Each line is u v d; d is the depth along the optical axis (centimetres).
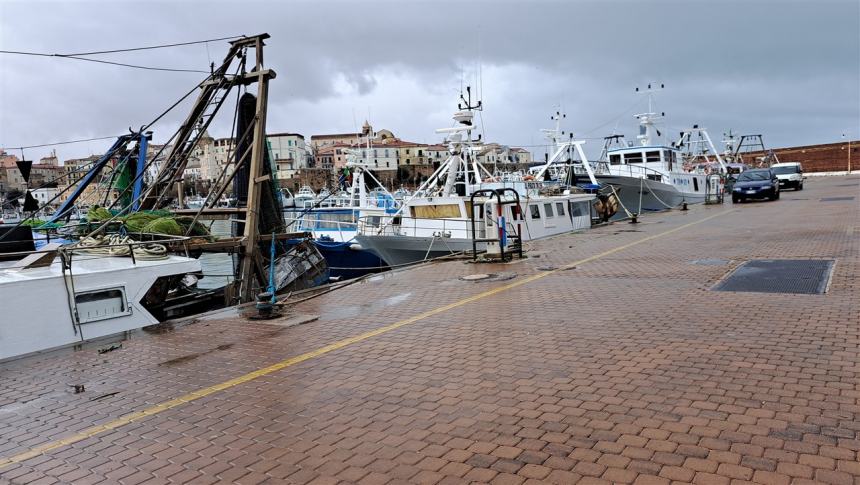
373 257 2281
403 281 1230
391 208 2989
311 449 434
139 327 955
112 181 1938
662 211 3216
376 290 1138
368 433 455
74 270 991
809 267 1063
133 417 525
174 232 1377
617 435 420
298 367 644
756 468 360
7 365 719
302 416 500
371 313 919
